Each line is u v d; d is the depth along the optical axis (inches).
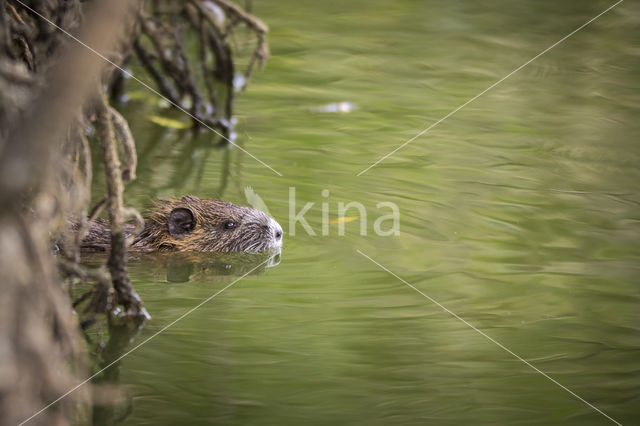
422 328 465.4
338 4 1253.7
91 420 362.0
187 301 495.8
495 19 1184.2
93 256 547.2
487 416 375.2
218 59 881.5
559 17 1192.8
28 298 266.8
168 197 653.9
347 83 955.3
